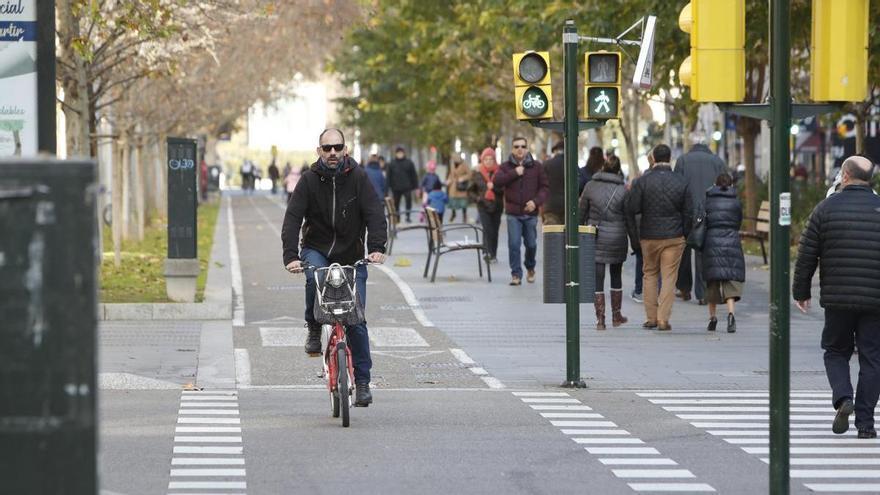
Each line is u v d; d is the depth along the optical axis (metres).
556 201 62.91
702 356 42.00
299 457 26.41
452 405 32.97
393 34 128.38
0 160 12.28
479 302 56.47
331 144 29.41
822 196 86.31
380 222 29.77
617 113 34.94
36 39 37.72
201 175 184.75
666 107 108.38
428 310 53.81
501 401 33.69
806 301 29.28
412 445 27.73
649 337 46.50
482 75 123.31
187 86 105.94
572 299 35.94
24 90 37.78
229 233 108.75
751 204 92.50
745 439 28.77
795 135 137.62
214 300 51.78
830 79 20.94
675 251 47.44
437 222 64.62
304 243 30.27
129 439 28.22
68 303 12.38
